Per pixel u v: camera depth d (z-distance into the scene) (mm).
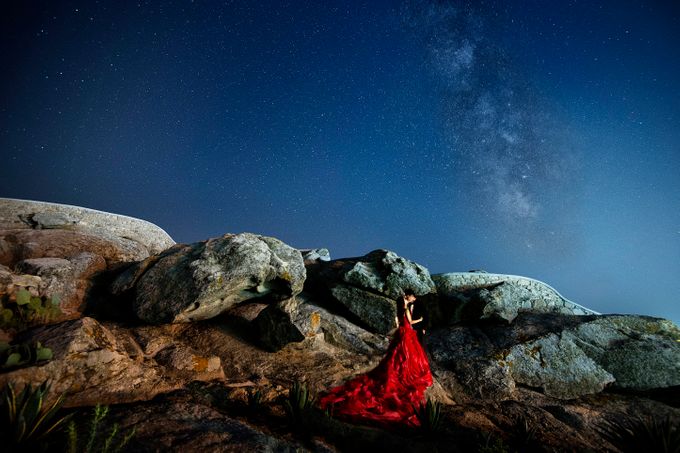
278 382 6707
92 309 7688
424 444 5230
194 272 7703
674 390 8625
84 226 10258
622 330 10148
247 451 4047
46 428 3693
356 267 10766
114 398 4840
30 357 4434
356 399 6340
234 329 8117
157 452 3738
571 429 6809
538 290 11688
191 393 5523
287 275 8609
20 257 8023
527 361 8836
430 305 10617
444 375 8430
